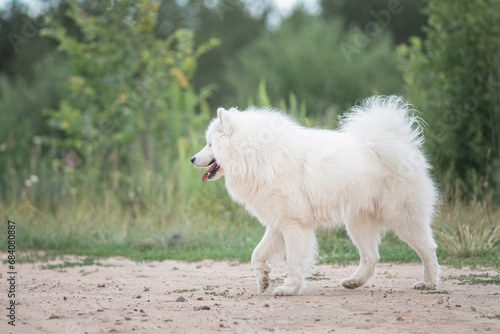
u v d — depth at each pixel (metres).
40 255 10.72
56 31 16.69
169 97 18.03
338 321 5.13
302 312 5.50
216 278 8.00
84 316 5.54
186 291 6.88
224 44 35.88
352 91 26.58
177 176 14.09
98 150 15.93
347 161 6.60
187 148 14.34
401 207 6.65
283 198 6.50
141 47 16.50
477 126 12.84
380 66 27.27
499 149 12.58
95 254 10.73
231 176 6.73
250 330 4.88
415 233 6.66
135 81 16.39
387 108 7.00
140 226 12.41
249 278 7.96
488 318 5.15
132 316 5.49
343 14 34.16
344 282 6.92
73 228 12.12
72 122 15.73
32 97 24.48
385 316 5.28
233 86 31.16
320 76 27.44
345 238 10.63
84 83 16.44
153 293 6.81
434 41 13.80
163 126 17.19
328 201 6.56
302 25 32.38
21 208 13.05
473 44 13.20
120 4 15.44
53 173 15.17
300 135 6.69
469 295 6.22
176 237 11.23
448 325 4.93
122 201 13.79
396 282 7.34
